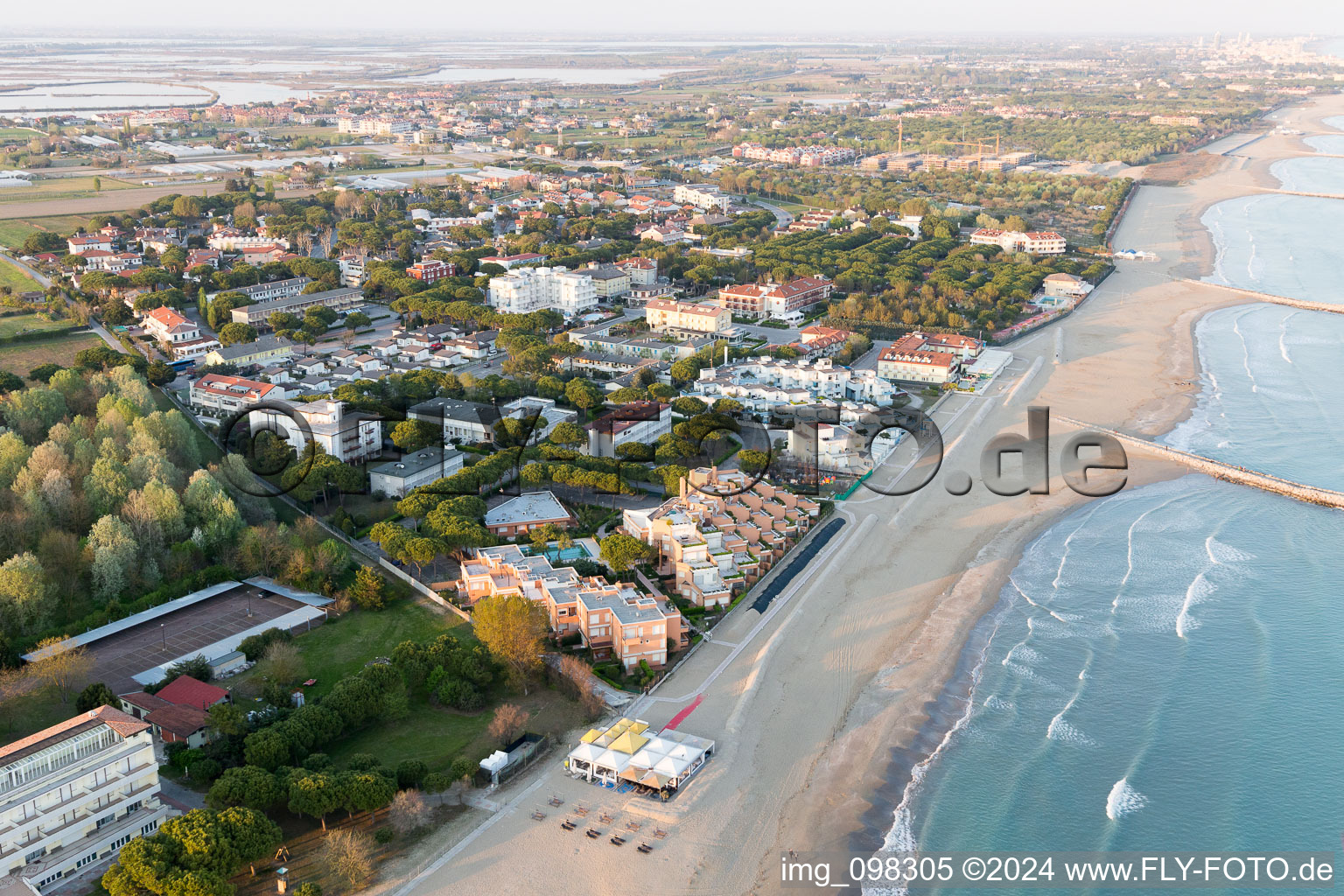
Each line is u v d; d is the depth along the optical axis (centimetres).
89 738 15500
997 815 17062
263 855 15125
